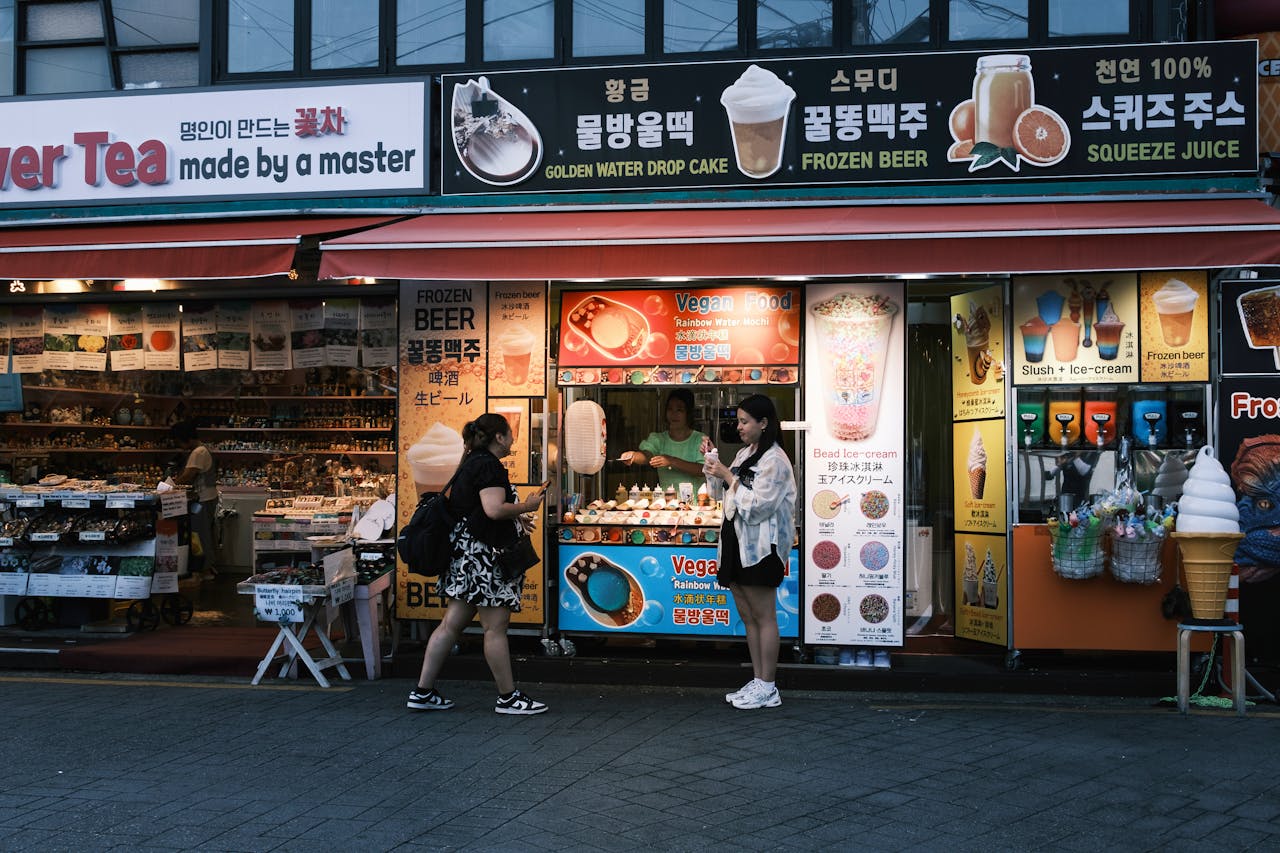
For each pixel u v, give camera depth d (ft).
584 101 24.71
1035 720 20.13
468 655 24.08
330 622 24.30
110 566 26.16
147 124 26.18
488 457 20.01
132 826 14.19
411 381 25.12
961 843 13.66
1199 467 21.25
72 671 24.71
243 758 17.34
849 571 23.52
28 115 26.58
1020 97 23.41
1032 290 23.53
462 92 25.09
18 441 33.35
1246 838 13.84
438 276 21.35
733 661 23.70
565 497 24.86
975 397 24.85
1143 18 24.17
